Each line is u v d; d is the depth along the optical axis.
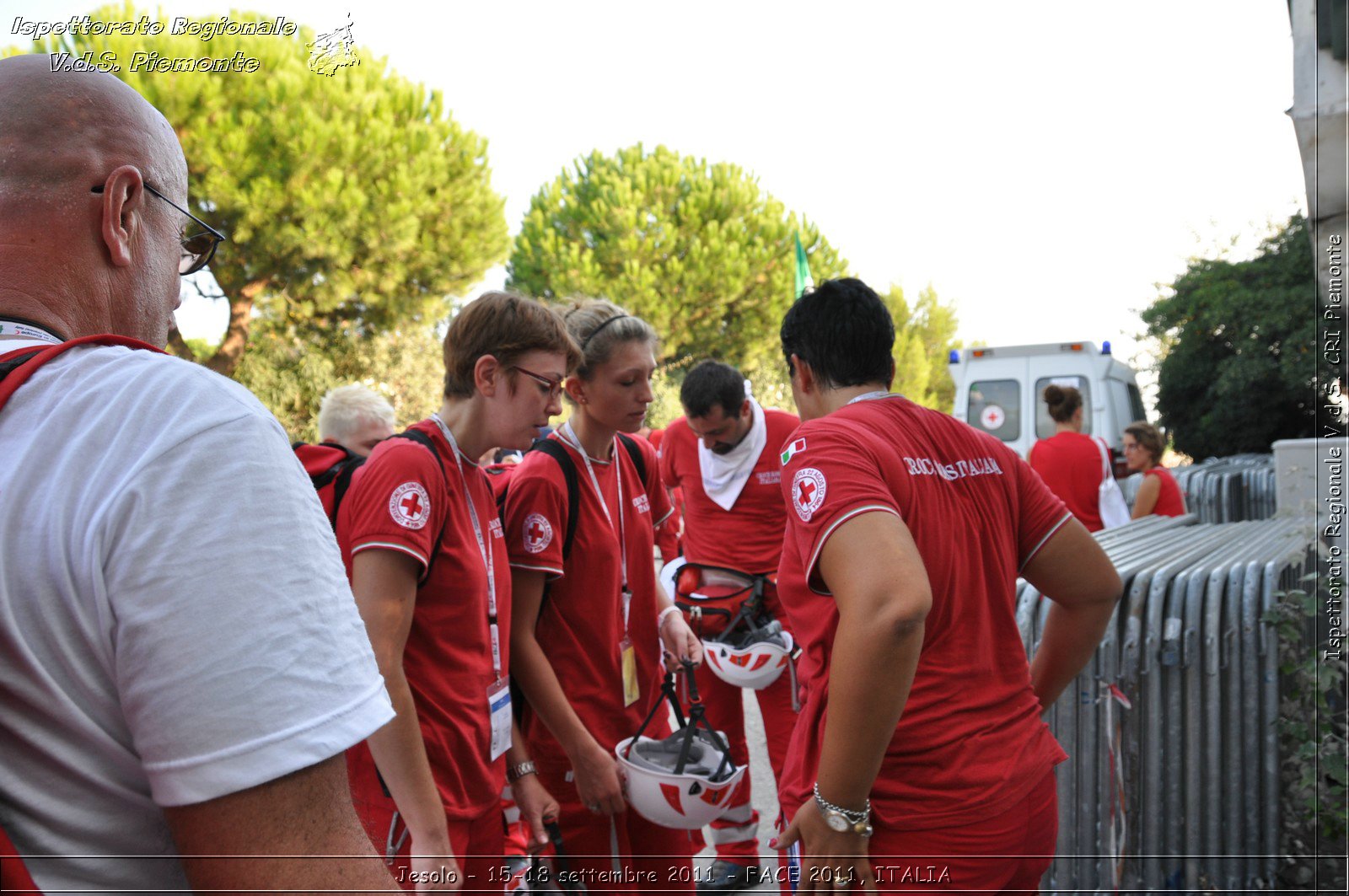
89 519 0.68
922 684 1.60
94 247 0.85
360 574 1.82
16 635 0.67
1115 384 9.66
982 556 1.70
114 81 0.90
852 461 1.57
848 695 1.43
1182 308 16.31
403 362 16.36
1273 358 15.15
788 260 26.44
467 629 2.02
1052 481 5.73
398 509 1.85
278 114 12.09
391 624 1.81
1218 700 2.89
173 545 0.68
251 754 0.67
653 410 20.58
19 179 0.82
